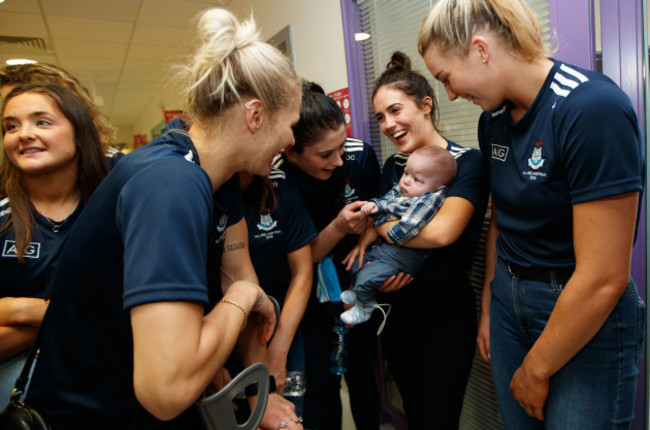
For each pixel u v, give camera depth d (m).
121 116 8.82
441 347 1.31
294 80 0.81
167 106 5.98
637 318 0.83
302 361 1.42
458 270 1.29
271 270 1.31
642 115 1.00
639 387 1.11
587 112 0.71
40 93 1.11
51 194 1.17
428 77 1.62
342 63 1.99
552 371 0.85
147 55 4.41
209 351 0.61
